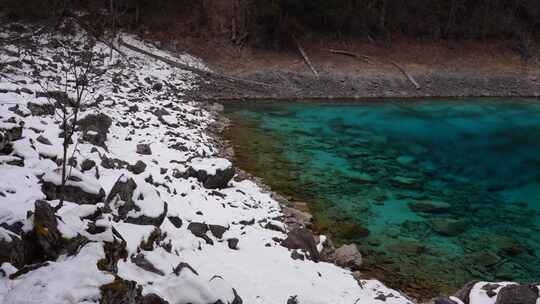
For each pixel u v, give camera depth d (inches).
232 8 1311.5
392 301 267.3
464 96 1197.7
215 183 413.7
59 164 322.0
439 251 380.8
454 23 1449.3
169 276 200.2
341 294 262.5
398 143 742.5
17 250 176.4
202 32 1242.0
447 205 489.1
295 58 1235.2
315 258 315.6
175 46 1178.0
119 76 838.5
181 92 943.0
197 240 275.6
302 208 439.8
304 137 731.4
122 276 184.2
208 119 766.5
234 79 1087.0
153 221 248.5
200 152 530.6
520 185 573.9
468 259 370.6
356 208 459.8
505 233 426.9
